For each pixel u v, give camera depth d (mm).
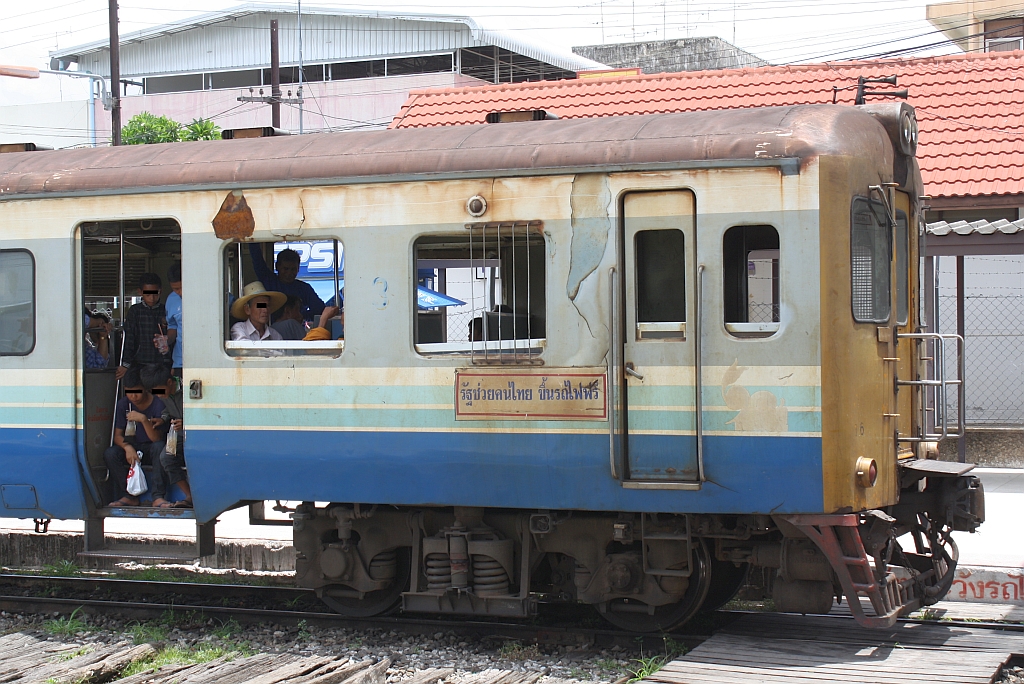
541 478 6488
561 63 37594
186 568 9680
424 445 6703
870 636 6680
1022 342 13742
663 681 5789
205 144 7449
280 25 38750
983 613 7348
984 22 25938
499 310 6762
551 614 7695
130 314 7871
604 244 6340
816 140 6012
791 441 6008
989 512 9914
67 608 8109
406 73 37781
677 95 15508
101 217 7324
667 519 6574
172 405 7711
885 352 6445
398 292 6734
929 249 10961
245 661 6371
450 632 7234
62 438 7473
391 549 7320
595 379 6359
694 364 6203
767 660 6121
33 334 7523
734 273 6273
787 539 6438
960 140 13211
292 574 9180
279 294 7383
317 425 6910
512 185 6512
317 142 7133
